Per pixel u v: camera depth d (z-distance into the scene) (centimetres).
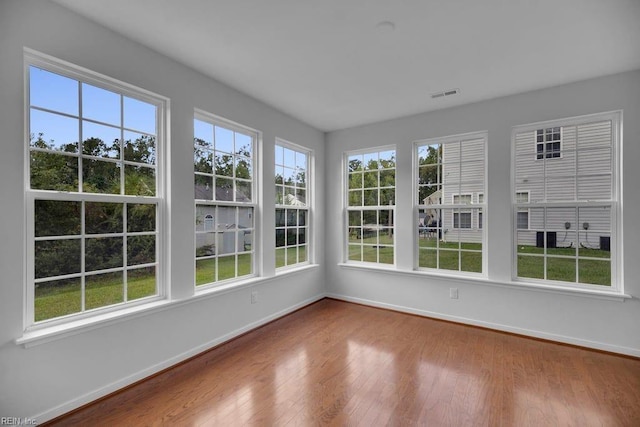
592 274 293
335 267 461
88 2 186
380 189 430
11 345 169
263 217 357
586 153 297
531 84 299
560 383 229
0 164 167
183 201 265
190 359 267
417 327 345
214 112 293
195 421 186
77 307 203
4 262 168
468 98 336
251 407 200
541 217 318
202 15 198
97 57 207
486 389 221
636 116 268
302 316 385
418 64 262
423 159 395
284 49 240
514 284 319
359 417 190
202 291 284
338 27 211
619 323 274
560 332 299
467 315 351
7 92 169
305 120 416
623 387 223
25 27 175
